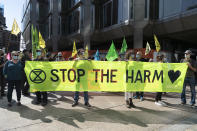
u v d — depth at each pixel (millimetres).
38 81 4902
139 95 6215
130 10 15055
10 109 4492
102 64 5047
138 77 5039
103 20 19375
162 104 5227
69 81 4945
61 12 24750
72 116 4062
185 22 13094
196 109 4875
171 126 3633
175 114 4414
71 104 5105
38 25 29516
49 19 26594
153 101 5703
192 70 5137
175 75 5105
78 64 4922
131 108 4840
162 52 13211
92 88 5008
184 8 12797
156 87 5098
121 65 5035
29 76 4867
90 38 19984
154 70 5105
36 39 5793
